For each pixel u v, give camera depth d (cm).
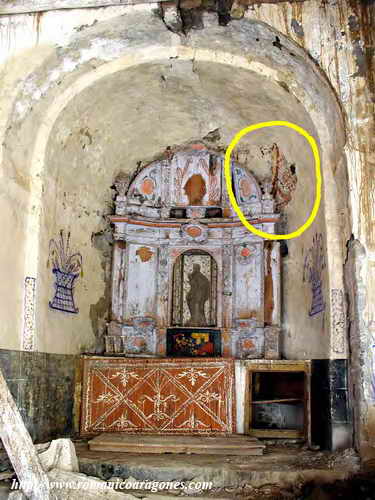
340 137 616
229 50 686
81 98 701
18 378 595
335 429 611
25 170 643
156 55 699
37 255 645
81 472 572
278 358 823
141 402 728
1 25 614
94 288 823
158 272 888
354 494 516
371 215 586
